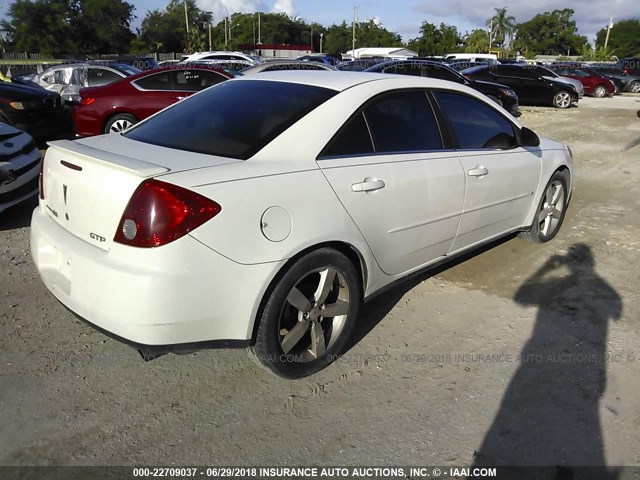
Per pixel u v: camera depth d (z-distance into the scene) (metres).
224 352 3.15
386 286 3.31
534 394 2.80
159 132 3.09
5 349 3.07
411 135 3.35
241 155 2.66
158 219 2.27
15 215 5.46
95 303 2.38
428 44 81.06
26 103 8.66
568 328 3.45
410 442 2.48
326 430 2.54
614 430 2.55
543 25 96.62
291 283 2.63
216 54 23.38
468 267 4.40
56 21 57.62
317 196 2.68
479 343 3.28
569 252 4.73
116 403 2.68
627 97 25.66
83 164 2.55
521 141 4.27
